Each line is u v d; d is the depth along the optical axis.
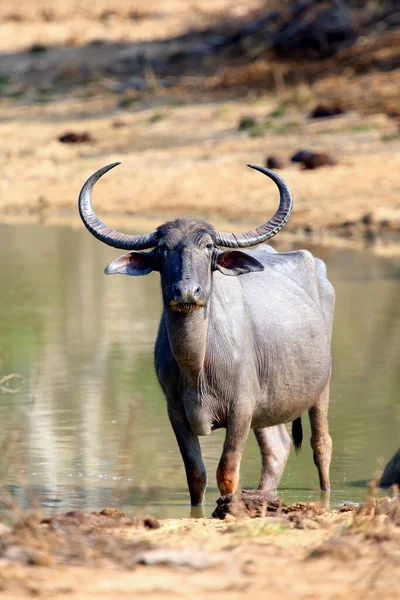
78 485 32.06
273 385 31.86
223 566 19.62
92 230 30.06
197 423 30.11
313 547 21.25
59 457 35.06
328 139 118.06
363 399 43.41
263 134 123.12
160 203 104.19
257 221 94.75
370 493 25.58
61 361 49.31
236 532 22.80
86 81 172.00
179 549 20.58
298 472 36.16
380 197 98.31
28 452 35.38
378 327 56.78
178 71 170.12
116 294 67.44
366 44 155.88
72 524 22.78
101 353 51.06
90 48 192.25
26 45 198.00
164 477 33.31
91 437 37.53
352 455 36.66
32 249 84.94
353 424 40.03
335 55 154.62
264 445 33.69
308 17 166.25
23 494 30.62
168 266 27.89
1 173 119.31
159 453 36.06
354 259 79.00
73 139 131.12
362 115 127.12
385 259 79.00
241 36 177.12
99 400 42.72
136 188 109.12
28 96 165.38
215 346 29.56
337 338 54.53
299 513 24.77
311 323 33.44
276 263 34.44
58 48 194.00
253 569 19.50
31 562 19.34
